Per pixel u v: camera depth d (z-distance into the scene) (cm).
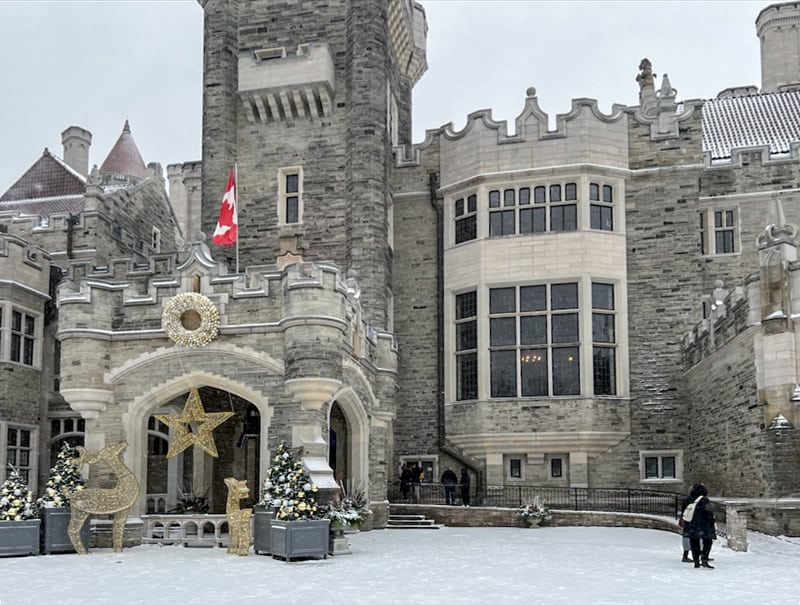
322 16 3272
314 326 1980
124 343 2089
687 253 2984
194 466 2592
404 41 3609
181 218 4756
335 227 3147
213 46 3269
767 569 1501
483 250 3044
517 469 2988
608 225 3022
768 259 2128
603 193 3031
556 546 1959
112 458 1880
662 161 3027
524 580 1369
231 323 2052
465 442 3008
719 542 1956
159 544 2000
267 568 1545
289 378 1977
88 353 2064
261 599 1180
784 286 2094
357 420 2439
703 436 2672
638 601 1152
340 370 2022
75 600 1184
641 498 2831
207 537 1997
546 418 2912
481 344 3014
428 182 3253
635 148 3056
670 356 2945
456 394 3086
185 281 2083
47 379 2966
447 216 3177
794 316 2073
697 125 3023
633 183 3053
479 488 2992
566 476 2936
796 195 3077
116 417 2069
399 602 1148
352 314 2283
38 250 2948
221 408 2616
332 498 1861
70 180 3666
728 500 2244
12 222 3222
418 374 3150
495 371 3003
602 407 2909
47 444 2958
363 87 3138
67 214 3177
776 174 3094
